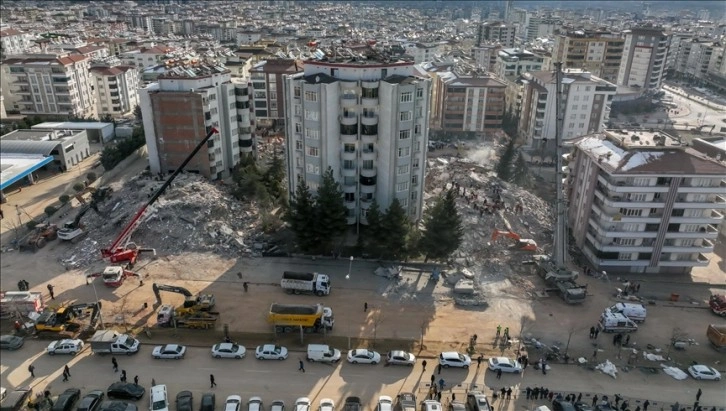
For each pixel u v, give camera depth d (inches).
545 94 7071.9
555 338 3112.7
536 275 3784.5
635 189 3651.6
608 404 2532.0
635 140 3939.5
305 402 2486.5
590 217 4028.1
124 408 2417.6
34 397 2527.1
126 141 5866.1
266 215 4276.6
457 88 7706.7
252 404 2444.6
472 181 5113.2
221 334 3034.0
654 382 2787.9
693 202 3715.6
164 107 4768.7
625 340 3125.0
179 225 4072.3
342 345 2965.1
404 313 3289.9
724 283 3853.3
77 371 2714.1
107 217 4338.1
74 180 5482.3
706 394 2714.1
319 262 3841.0
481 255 3966.5
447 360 2795.3
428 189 4943.4
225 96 5017.2
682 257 3909.9
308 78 3860.7
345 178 4045.3
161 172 5007.4
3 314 3137.3
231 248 3954.2
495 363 2795.3
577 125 7199.8
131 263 3659.0
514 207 4655.5
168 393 2576.3
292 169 4205.2
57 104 7682.1
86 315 3144.7
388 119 3782.0
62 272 3659.0
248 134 5285.4
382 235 3735.2
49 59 7618.1
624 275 3905.0
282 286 3417.8
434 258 3826.3
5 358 2795.3
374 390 2650.1
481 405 2480.3
